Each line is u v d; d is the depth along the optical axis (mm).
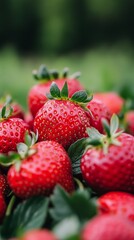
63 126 272
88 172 250
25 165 243
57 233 187
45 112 275
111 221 200
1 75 1158
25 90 1076
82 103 283
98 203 230
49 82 334
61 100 279
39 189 243
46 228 230
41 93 325
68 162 253
